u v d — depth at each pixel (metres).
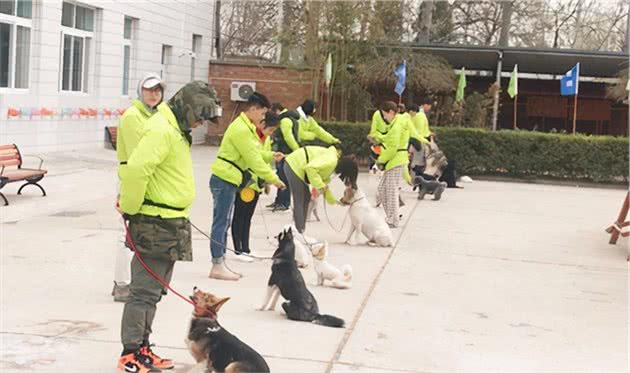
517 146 22.22
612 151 21.94
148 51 25.17
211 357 4.90
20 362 5.39
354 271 8.89
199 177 18.20
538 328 6.96
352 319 6.85
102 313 6.64
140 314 5.22
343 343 6.14
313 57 25.27
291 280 6.72
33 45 18.72
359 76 25.50
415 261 9.71
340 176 10.56
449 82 26.39
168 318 6.59
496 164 22.33
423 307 7.43
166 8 26.30
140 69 24.73
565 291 8.54
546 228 13.25
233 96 28.50
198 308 5.04
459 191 18.58
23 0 18.36
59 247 9.39
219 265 8.12
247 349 4.94
